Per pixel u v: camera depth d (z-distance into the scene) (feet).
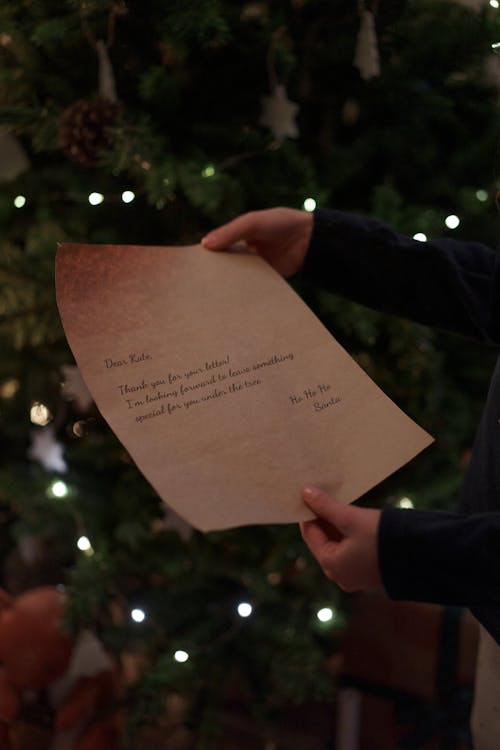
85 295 3.20
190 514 2.88
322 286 3.76
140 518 5.07
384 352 5.07
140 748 5.63
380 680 5.40
